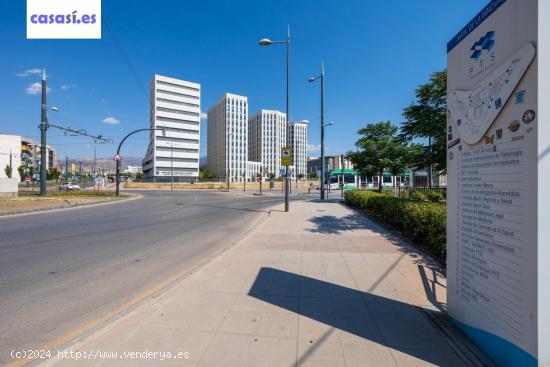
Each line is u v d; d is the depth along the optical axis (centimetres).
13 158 9844
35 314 361
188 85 9919
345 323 315
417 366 244
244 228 1042
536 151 209
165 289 416
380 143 2111
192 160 10038
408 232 798
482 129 270
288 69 1490
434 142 1347
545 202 207
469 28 292
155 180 8794
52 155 13225
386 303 369
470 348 272
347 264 541
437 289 419
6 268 549
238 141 11994
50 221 1180
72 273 522
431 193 1467
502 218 244
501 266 245
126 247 732
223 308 349
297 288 418
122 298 412
